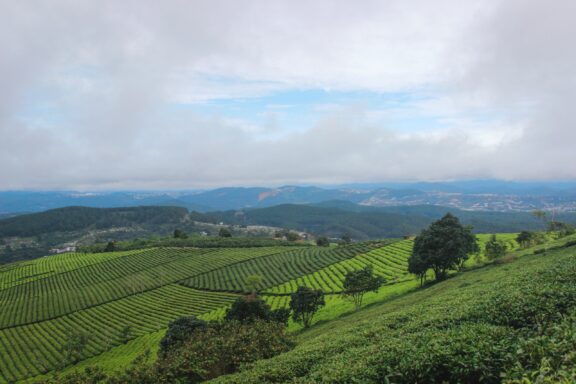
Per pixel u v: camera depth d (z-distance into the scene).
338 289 87.06
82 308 106.94
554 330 12.45
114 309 103.19
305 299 60.50
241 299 51.31
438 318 18.58
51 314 104.25
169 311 96.12
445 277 65.88
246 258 134.12
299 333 56.50
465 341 12.53
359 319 43.50
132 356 68.12
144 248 169.88
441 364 11.66
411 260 66.44
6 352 83.25
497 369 10.70
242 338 29.78
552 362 9.80
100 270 140.00
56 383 28.55
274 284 102.06
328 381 13.34
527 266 39.22
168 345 41.72
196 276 121.31
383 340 17.72
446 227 64.81
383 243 130.38
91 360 74.06
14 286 131.38
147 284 119.50
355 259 112.19
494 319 16.05
